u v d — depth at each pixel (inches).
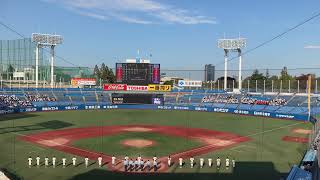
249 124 2640.3
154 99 3351.4
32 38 4284.0
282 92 3900.1
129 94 3336.6
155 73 3316.9
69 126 2452.0
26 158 1523.1
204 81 4894.2
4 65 4830.2
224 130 2353.6
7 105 3282.5
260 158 1557.6
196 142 1927.9
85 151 1675.7
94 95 4094.5
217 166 1417.3
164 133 2223.2
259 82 4234.7
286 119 2925.7
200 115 3201.3
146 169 1365.7
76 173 1306.6
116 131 2279.8
